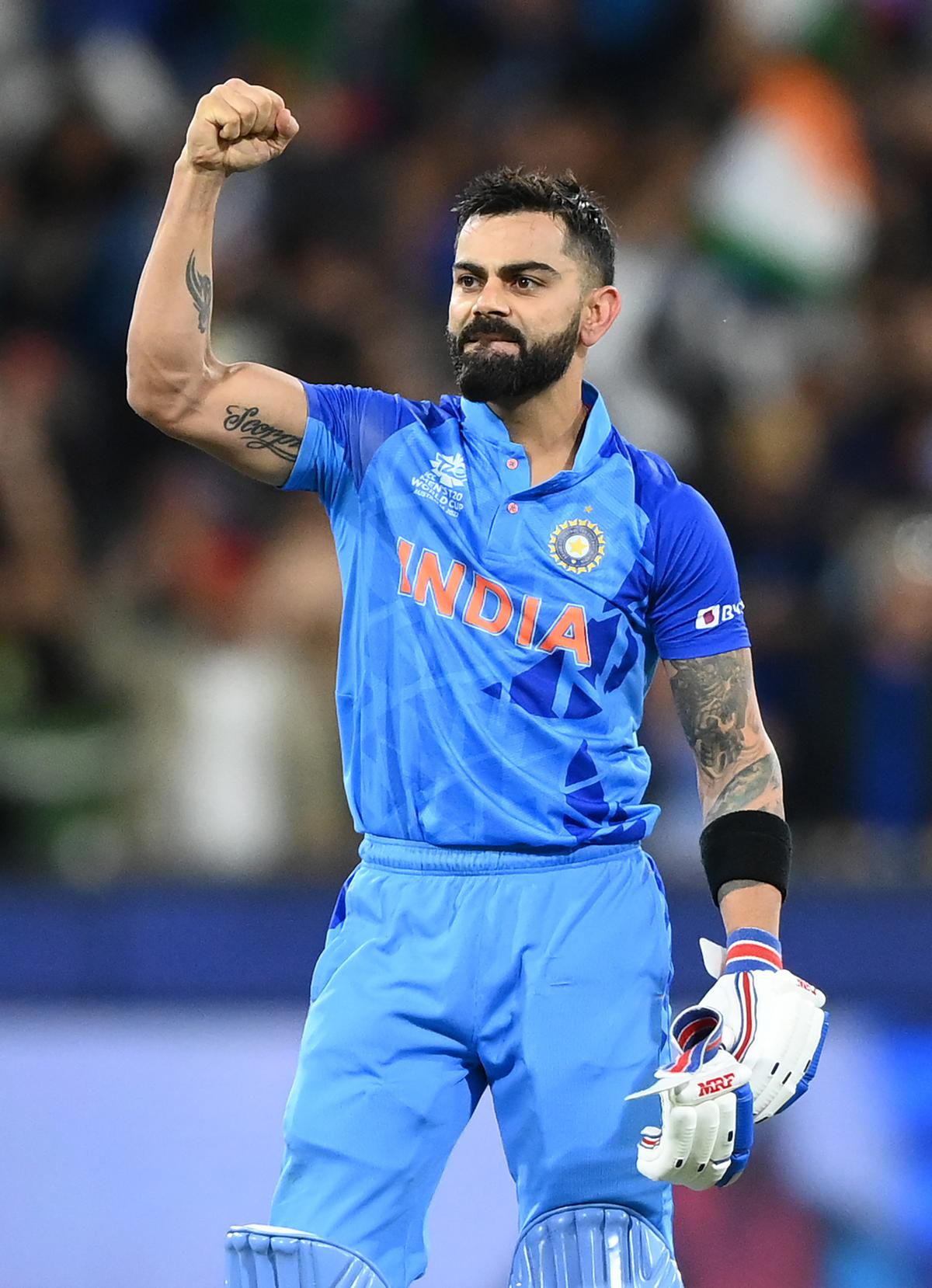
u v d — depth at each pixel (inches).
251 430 493.4
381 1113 477.1
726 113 1370.6
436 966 480.4
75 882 835.4
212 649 996.6
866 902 826.2
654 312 1208.8
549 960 479.5
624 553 493.0
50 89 1322.6
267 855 951.0
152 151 1327.5
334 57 1430.9
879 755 977.5
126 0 1425.9
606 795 489.4
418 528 494.0
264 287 1222.3
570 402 502.9
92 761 970.1
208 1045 808.9
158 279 477.7
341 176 1306.6
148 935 828.6
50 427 1156.5
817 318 1272.1
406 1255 482.3
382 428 502.6
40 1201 775.7
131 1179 781.9
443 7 1437.0
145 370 482.3
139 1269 771.4
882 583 1017.5
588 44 1408.7
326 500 510.9
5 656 978.7
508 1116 489.1
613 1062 482.0
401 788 488.4
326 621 1002.1
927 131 1371.8
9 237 1263.5
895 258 1327.5
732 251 1285.7
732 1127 455.8
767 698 995.9
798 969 821.9
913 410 1205.7
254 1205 784.3
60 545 1048.2
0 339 1224.2
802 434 1165.1
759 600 1034.7
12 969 823.7
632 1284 481.7
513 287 488.1
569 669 486.0
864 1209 770.8
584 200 500.4
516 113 1387.8
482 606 486.9
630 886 493.4
